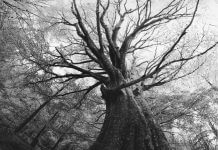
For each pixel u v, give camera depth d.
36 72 10.95
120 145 6.34
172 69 9.98
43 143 22.75
